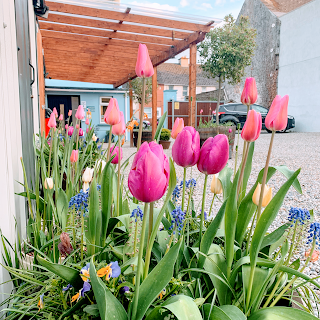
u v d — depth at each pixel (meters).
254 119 1.01
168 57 8.16
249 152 1.35
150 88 18.23
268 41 19.89
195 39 6.72
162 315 0.75
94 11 5.64
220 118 15.83
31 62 3.71
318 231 1.03
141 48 1.10
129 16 5.91
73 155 1.62
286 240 1.11
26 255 1.52
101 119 15.36
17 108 1.99
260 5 20.50
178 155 0.92
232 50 13.19
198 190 4.41
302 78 17.06
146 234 1.10
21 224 1.93
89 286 0.82
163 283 0.72
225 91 24.97
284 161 7.33
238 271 1.07
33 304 0.97
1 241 1.37
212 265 1.04
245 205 1.17
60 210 1.37
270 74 19.84
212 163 0.91
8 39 1.76
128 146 12.39
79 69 11.01
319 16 15.59
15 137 1.86
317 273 2.17
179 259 1.02
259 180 1.26
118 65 10.33
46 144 2.61
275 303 1.03
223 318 0.79
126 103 15.57
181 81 32.06
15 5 2.33
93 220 1.05
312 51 16.23
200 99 26.64
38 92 4.45
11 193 1.58
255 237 0.86
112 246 1.15
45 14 4.20
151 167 0.60
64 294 0.98
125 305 0.92
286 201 4.09
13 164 1.79
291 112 18.08
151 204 0.81
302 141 11.59
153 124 9.80
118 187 1.29
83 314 0.85
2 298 1.34
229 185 1.39
